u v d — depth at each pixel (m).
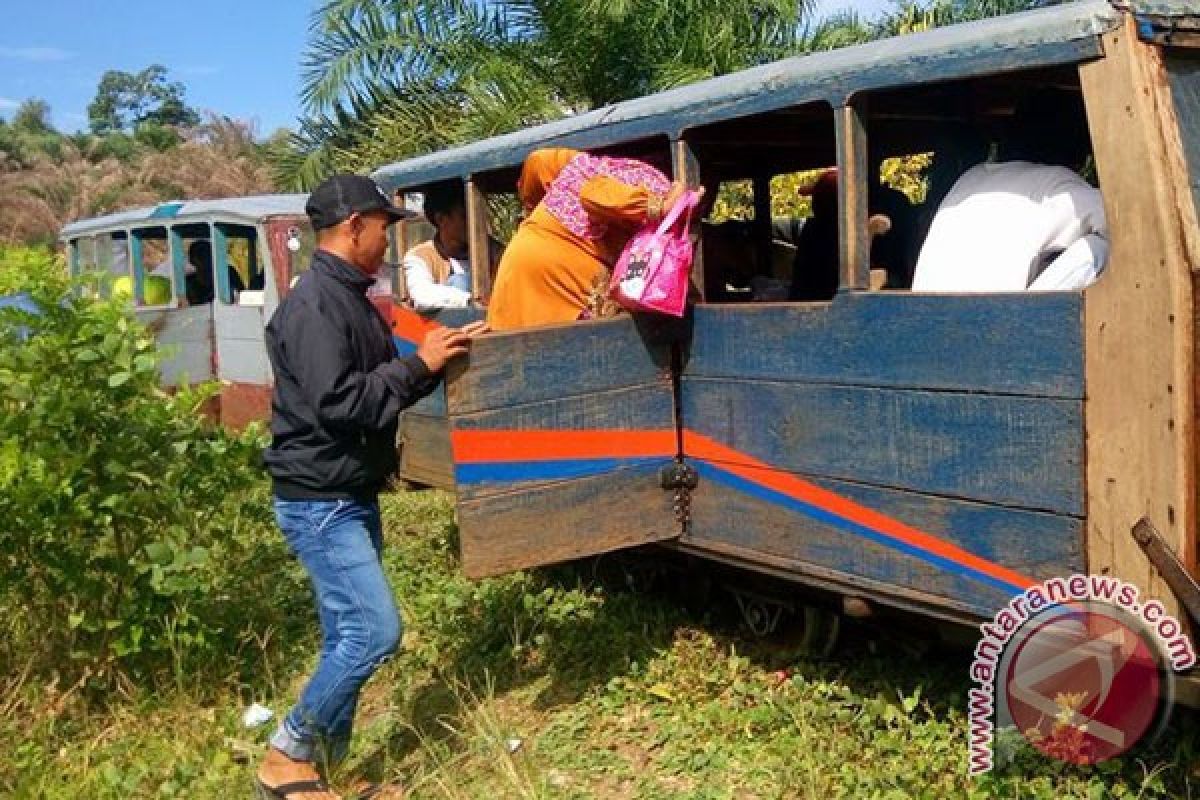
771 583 5.08
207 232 10.97
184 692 5.08
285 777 4.22
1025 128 4.28
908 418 3.83
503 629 5.59
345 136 13.23
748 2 12.09
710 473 4.66
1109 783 3.78
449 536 7.14
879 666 4.77
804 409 4.20
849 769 4.04
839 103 3.92
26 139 40.53
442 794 4.28
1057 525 3.45
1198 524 3.20
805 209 8.64
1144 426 3.23
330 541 4.13
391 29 12.56
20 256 5.88
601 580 6.20
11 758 4.58
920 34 3.85
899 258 5.25
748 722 4.50
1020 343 3.48
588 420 4.56
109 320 5.01
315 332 3.96
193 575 5.07
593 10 11.77
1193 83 3.36
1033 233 3.77
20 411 4.84
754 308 4.36
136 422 5.03
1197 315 3.15
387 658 4.21
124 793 4.41
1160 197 3.15
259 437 5.63
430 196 6.67
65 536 4.95
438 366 4.16
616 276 4.60
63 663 5.11
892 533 3.93
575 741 4.60
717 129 5.05
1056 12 3.35
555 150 5.11
